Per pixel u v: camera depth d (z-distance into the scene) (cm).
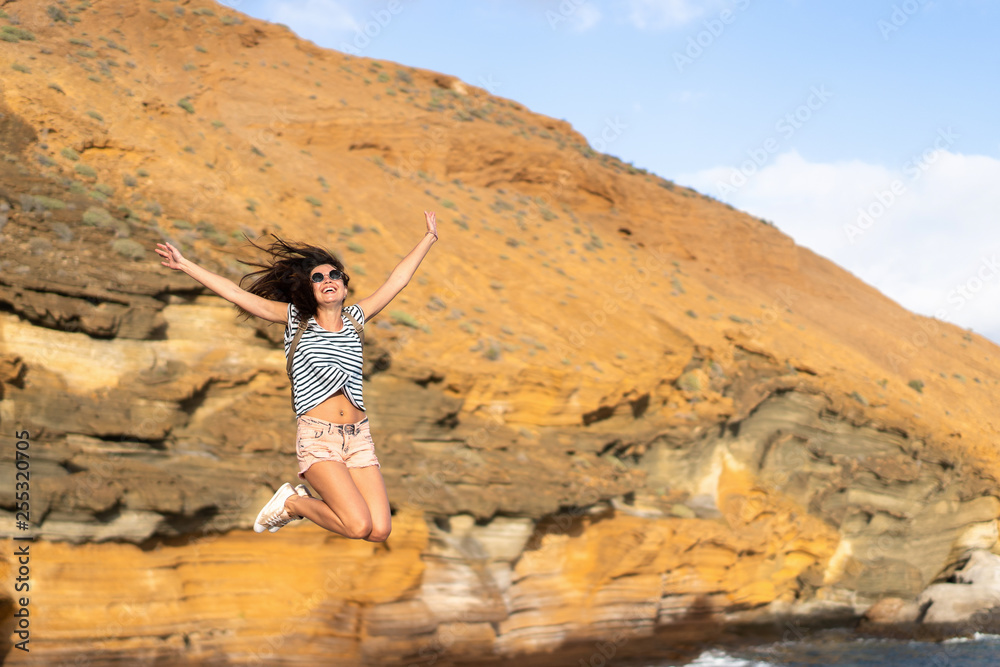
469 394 2730
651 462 3148
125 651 1800
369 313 509
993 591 3422
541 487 2528
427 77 7056
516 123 6788
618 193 5922
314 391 469
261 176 3578
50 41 3806
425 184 4903
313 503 455
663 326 3797
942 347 6519
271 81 5372
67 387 1994
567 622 2486
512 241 4469
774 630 3094
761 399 3488
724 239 6159
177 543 1948
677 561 2791
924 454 3781
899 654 2928
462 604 2258
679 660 2605
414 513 2231
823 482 3456
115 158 2917
